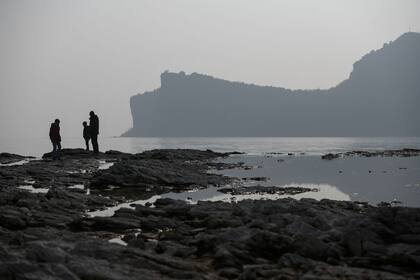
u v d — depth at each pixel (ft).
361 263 38.91
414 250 40.19
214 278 35.65
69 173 116.67
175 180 99.50
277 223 50.85
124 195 84.84
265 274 35.91
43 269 31.91
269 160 170.30
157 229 54.90
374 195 79.15
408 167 133.80
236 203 66.54
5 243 43.50
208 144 448.24
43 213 61.05
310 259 39.22
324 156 182.50
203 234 48.73
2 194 73.77
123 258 37.70
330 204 65.16
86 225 56.34
